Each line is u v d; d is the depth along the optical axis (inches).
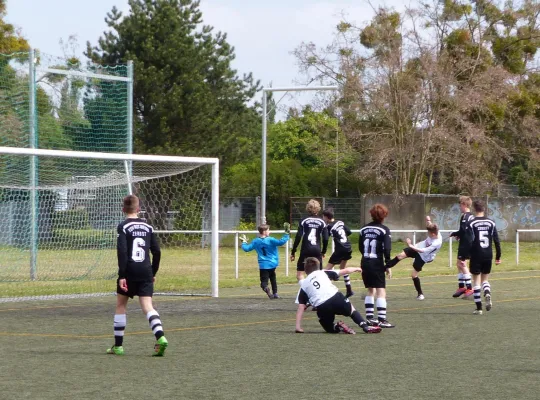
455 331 519.2
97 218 1019.3
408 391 332.2
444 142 1768.0
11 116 935.0
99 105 1030.4
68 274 915.4
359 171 1797.5
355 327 542.3
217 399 315.3
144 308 417.7
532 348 449.1
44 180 1002.7
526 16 1983.3
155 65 1644.9
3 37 1791.3
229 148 1670.8
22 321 575.2
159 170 934.4
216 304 685.9
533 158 1964.8
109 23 1685.5
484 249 618.5
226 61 1804.9
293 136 2393.0
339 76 1804.9
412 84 1758.1
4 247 1050.7
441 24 1817.2
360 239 540.4
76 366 390.0
